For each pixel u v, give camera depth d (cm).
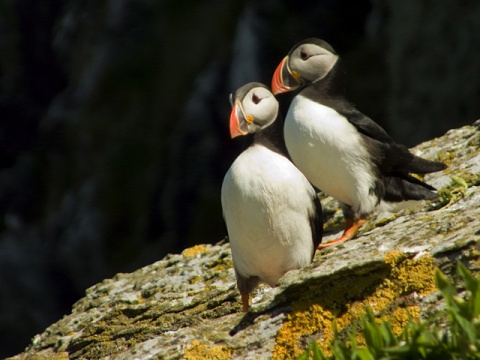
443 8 1531
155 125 1841
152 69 1900
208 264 834
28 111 2142
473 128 948
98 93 1920
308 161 791
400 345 497
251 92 691
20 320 1839
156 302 774
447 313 548
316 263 645
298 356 558
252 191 661
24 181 1977
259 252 678
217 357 622
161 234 1783
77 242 1834
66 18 2056
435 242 620
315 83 805
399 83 1595
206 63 1836
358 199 790
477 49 1495
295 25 1780
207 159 1769
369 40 1741
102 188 1839
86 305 850
